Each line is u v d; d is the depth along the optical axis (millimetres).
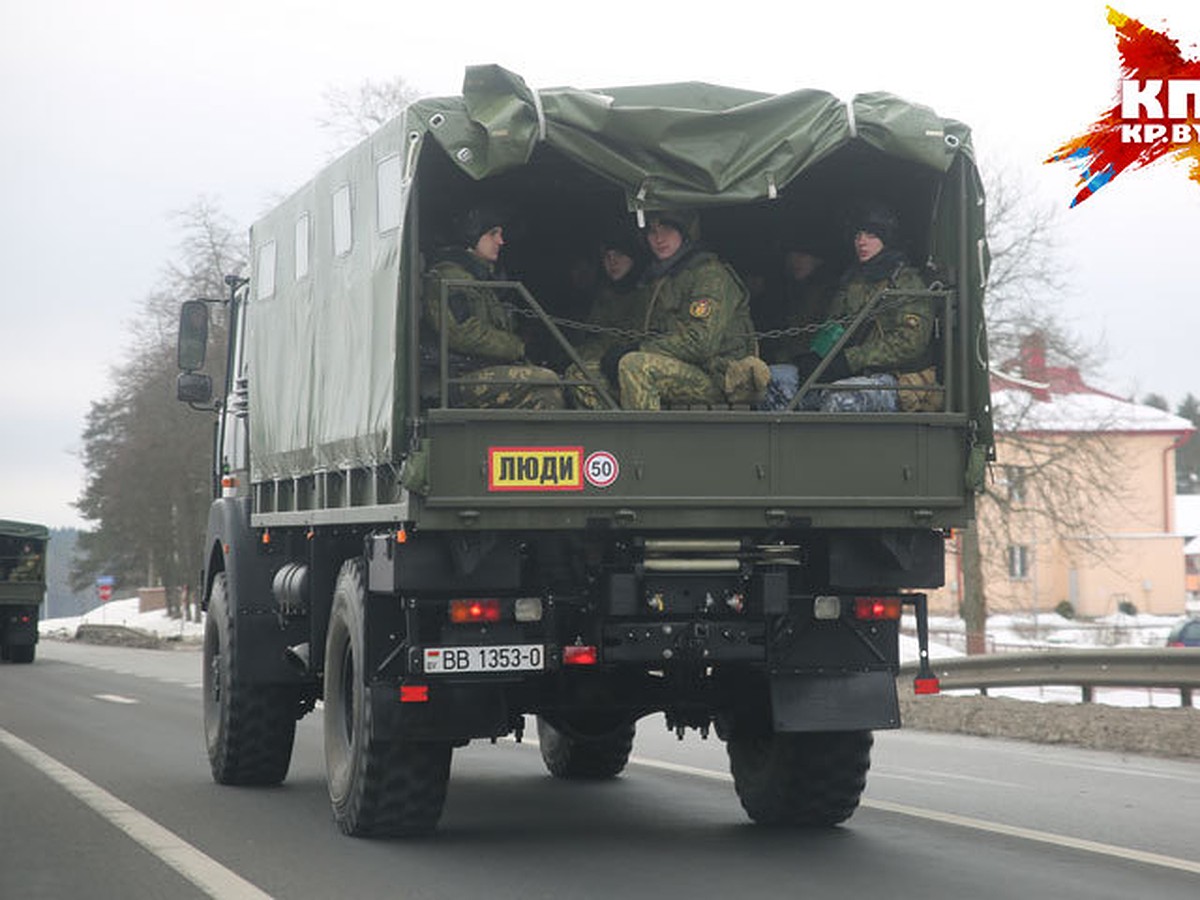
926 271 9453
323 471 10336
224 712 12469
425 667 8727
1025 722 17125
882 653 9305
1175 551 78688
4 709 21609
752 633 9062
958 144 9078
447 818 10602
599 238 11531
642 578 8867
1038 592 76938
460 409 8516
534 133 8602
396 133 8930
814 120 8930
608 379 9484
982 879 8078
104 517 73438
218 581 12891
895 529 9148
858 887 7867
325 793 12109
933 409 9344
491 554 8711
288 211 11523
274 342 11867
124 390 63781
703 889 7844
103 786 12562
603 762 12703
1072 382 41875
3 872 8531
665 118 8734
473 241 9383
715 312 9141
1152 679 18141
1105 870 8352
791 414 8867
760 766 10094
